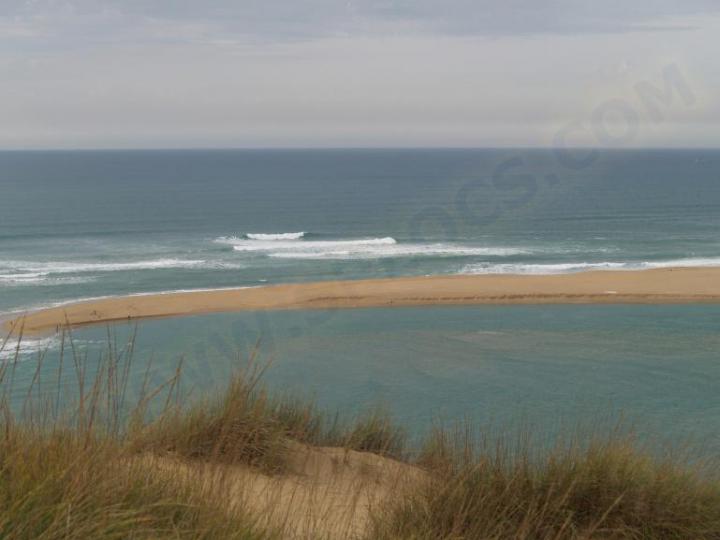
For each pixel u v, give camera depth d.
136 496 2.96
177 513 2.96
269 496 3.72
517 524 3.70
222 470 3.56
